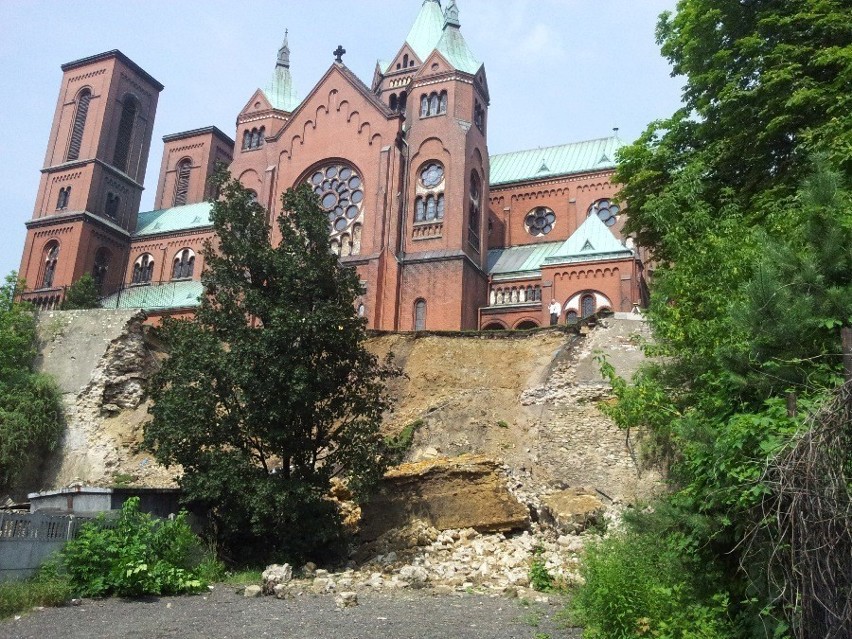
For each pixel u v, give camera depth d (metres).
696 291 15.74
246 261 19.94
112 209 79.88
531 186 69.19
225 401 18.98
